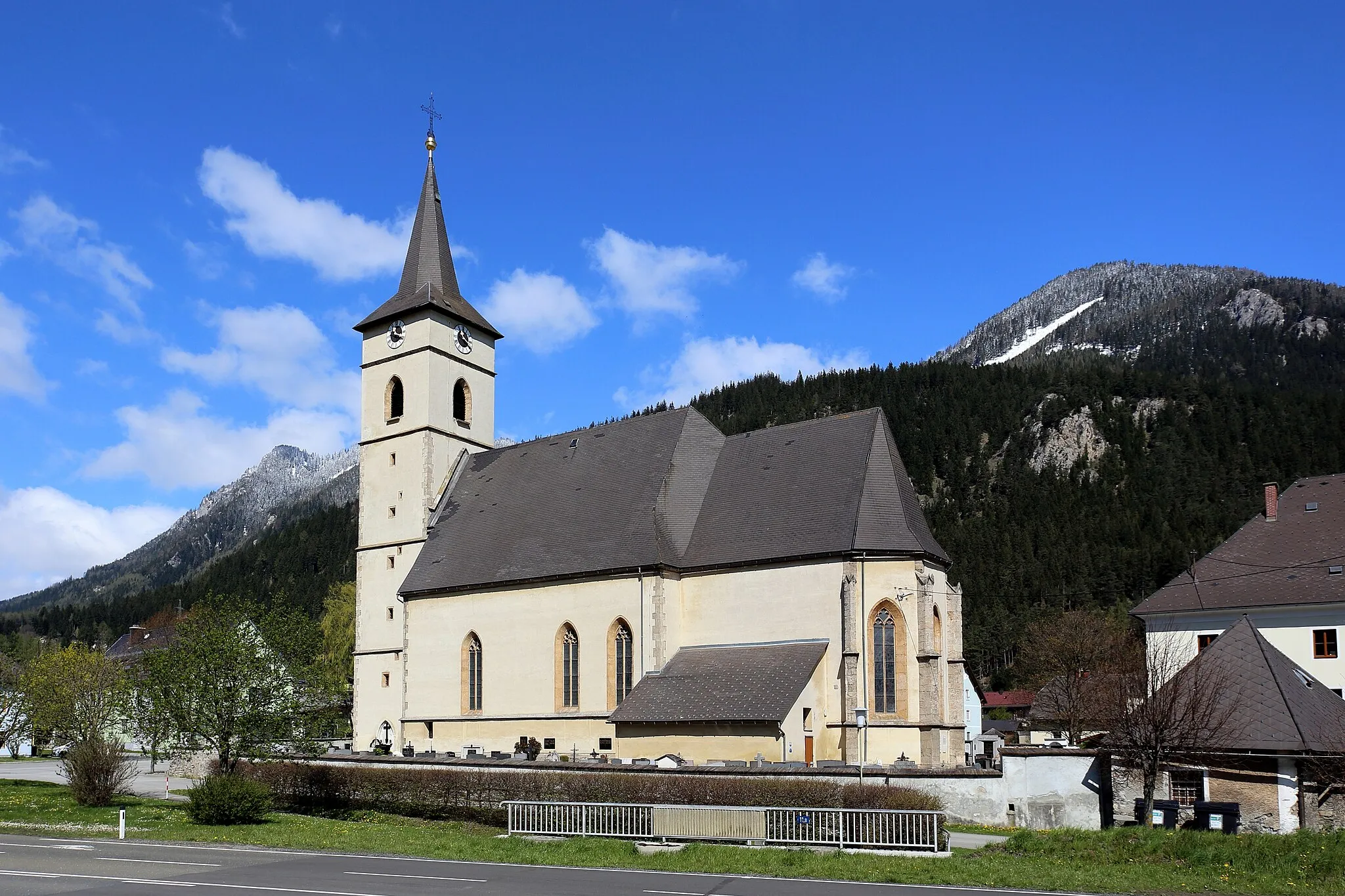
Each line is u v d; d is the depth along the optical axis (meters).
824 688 53.00
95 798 46.47
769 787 39.56
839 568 53.97
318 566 188.38
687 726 52.03
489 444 75.38
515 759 55.28
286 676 46.38
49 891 24.09
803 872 27.67
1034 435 196.62
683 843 33.09
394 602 69.75
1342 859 26.66
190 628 46.12
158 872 27.25
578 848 31.83
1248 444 176.50
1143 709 36.38
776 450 61.25
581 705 58.84
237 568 199.50
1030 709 102.25
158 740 47.34
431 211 76.19
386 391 73.44
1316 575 63.72
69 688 69.38
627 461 64.19
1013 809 39.69
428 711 65.56
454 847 32.53
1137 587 140.75
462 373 74.06
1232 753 37.16
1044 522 161.88
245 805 40.66
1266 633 63.41
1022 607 139.00
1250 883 25.88
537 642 61.38
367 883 25.45
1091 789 39.41
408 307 72.44
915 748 51.56
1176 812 35.94
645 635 56.97
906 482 59.00
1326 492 69.06
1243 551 67.94
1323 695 40.28
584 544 61.25
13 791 53.22
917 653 52.31
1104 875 26.69
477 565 65.38
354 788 49.62
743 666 54.03
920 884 25.91
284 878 26.30
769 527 57.53
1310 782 36.69
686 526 60.75
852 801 37.91
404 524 70.62
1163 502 166.00
